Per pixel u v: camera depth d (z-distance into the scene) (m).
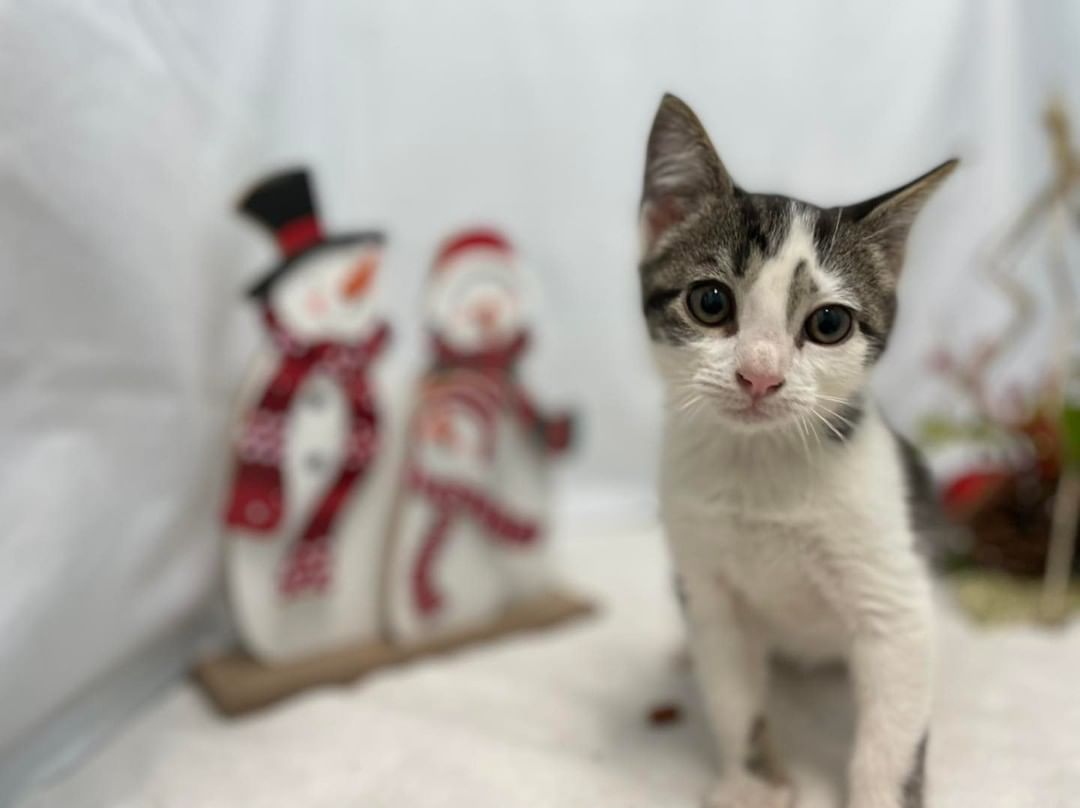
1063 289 0.34
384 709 0.26
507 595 0.32
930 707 0.20
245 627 0.28
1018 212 0.40
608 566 0.37
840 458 0.20
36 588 0.23
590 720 0.26
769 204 0.20
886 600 0.20
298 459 0.28
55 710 0.24
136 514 0.27
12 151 0.23
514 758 0.23
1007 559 0.32
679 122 0.21
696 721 0.26
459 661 0.30
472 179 0.38
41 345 0.24
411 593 0.30
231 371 0.31
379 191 0.36
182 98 0.28
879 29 0.38
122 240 0.26
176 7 0.27
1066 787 0.21
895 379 0.41
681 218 0.22
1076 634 0.29
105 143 0.25
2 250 0.23
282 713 0.26
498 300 0.32
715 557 0.22
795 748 0.24
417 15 0.35
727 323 0.20
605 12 0.37
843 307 0.20
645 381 0.42
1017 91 0.39
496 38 0.37
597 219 0.40
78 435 0.25
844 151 0.39
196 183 0.28
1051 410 0.33
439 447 0.31
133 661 0.28
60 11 0.24
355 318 0.29
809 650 0.25
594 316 0.41
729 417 0.19
